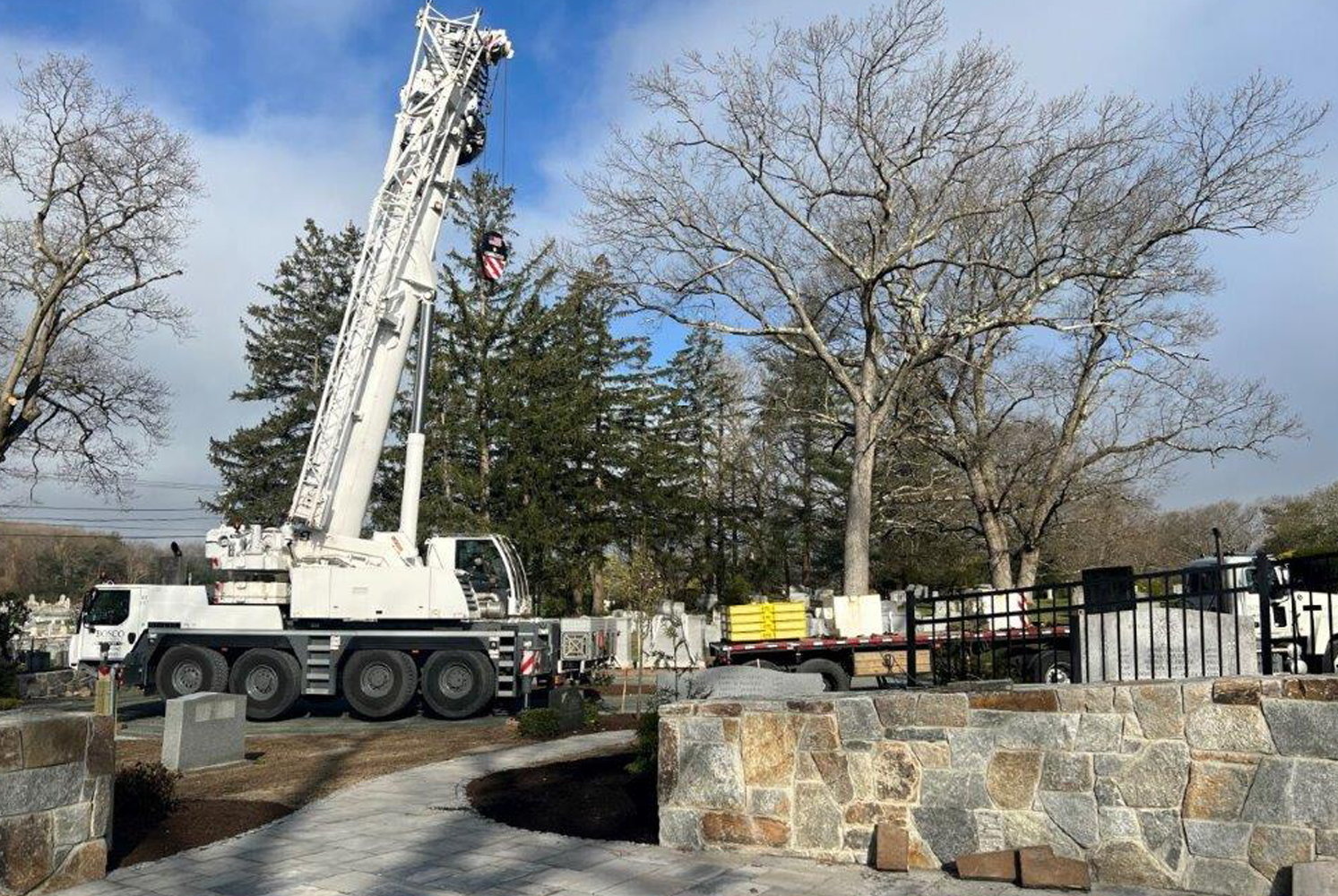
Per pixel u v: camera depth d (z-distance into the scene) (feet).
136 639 63.36
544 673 60.59
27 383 89.81
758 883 21.38
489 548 65.21
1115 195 79.66
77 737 21.91
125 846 24.71
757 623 63.41
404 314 62.23
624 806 28.45
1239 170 75.61
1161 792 20.26
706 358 151.74
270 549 59.11
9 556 219.00
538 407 111.96
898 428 96.37
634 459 121.60
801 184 81.30
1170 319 83.41
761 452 143.02
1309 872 17.94
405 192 62.18
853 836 23.07
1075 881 20.08
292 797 31.55
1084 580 29.71
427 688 58.49
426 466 115.65
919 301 83.82
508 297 119.85
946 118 76.89
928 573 130.11
